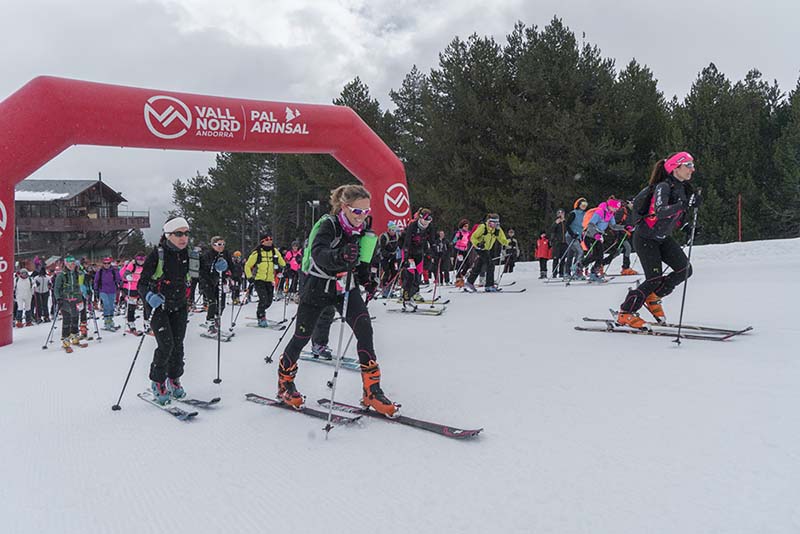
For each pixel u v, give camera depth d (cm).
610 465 265
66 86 960
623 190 2331
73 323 912
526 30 2419
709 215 2231
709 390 356
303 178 3500
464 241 1356
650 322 583
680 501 227
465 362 495
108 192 4500
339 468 292
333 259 352
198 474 299
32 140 930
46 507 270
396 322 777
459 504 243
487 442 309
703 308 666
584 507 230
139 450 343
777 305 645
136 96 1015
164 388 447
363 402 378
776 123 2488
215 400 434
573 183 2242
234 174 3784
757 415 306
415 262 912
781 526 203
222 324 975
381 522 233
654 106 2430
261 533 233
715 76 2617
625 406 342
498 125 2378
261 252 905
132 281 1085
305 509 250
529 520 225
